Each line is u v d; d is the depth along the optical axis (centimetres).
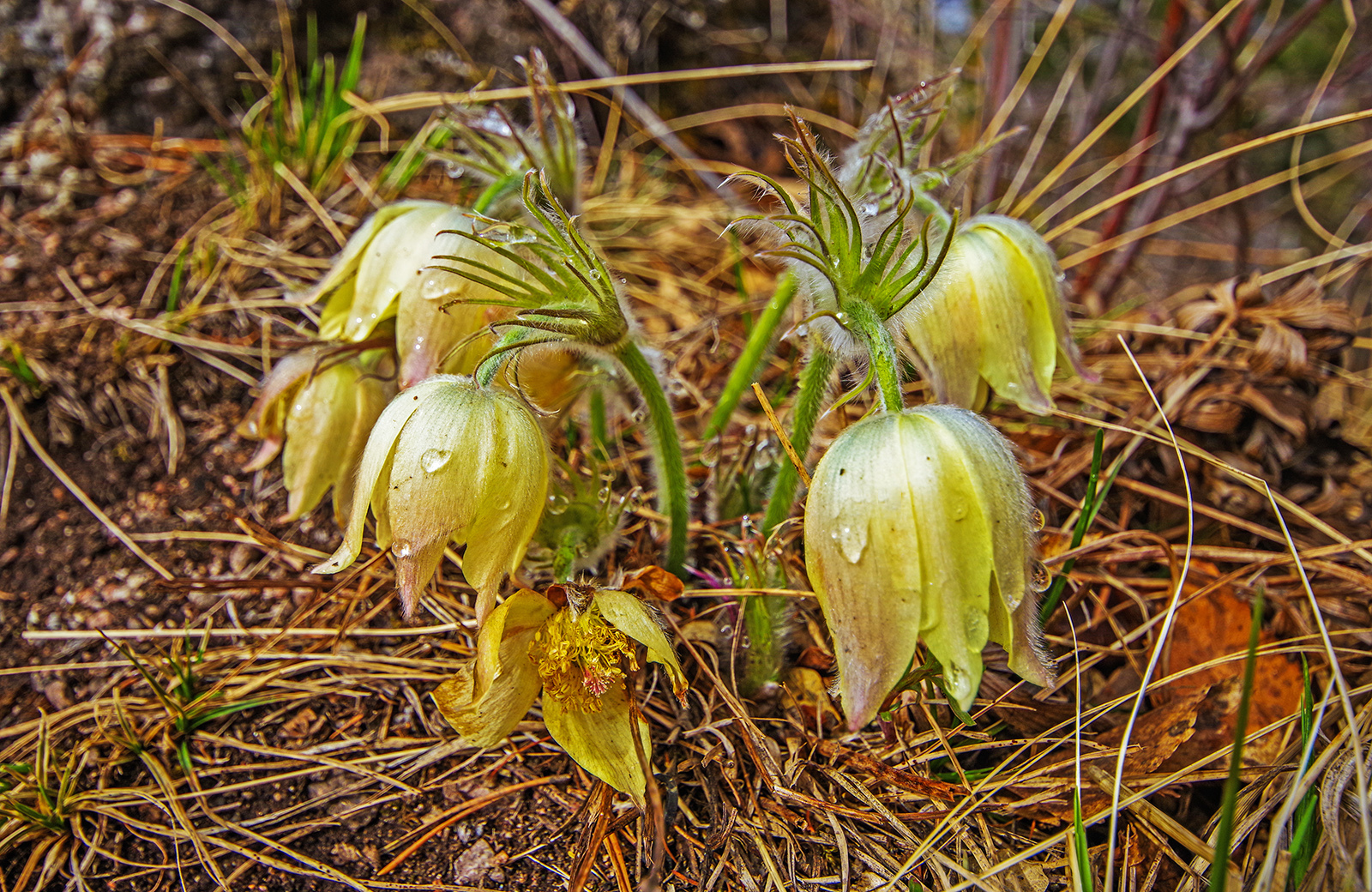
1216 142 34
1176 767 16
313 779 16
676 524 17
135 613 19
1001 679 17
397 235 16
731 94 32
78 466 21
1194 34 28
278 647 18
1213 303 23
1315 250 35
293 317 23
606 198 28
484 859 15
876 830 15
